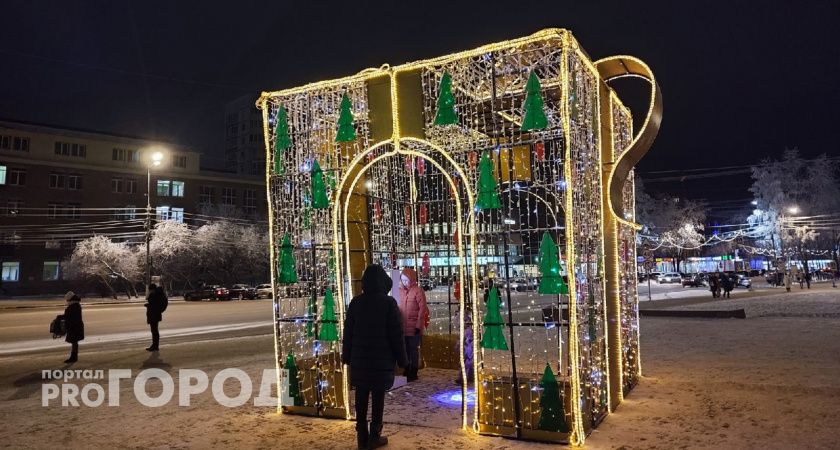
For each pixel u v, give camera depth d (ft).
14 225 147.54
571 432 16.67
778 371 26.32
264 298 136.05
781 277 129.18
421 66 19.80
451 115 19.29
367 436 16.48
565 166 17.12
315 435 18.10
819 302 68.18
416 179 34.40
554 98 22.97
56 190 153.69
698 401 21.06
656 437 16.96
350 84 21.53
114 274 135.03
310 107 22.79
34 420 20.40
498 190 18.61
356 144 22.48
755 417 18.70
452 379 27.17
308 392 20.67
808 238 137.90
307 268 22.63
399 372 27.04
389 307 16.71
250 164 270.46
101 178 160.04
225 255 151.23
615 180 20.33
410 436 17.71
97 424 19.75
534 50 19.15
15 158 147.84
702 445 16.08
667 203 163.32
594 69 20.43
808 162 140.46
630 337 24.27
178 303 115.24
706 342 37.27
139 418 20.45
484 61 19.94
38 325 65.36
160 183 169.58
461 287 19.24
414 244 33.88
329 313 20.70
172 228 142.10
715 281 88.38
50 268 152.35
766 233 142.72
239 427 19.10
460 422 19.39
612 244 21.47
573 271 16.83
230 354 37.04
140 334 53.78
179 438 17.94
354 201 27.07
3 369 32.22
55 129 155.53
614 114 24.17
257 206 189.06
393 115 20.36
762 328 44.65
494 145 19.11
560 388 17.07
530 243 21.77
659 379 25.30
